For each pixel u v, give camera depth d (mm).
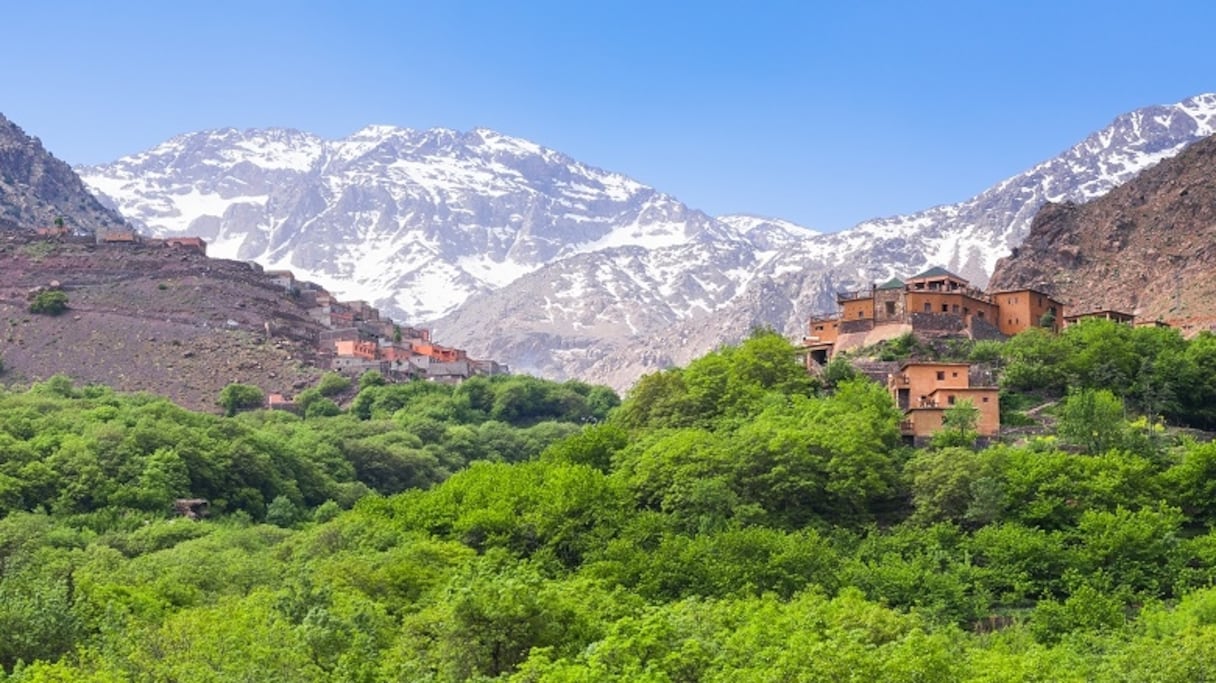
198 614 182125
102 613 188375
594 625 170375
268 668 156500
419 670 157875
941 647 166875
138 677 156625
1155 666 170250
